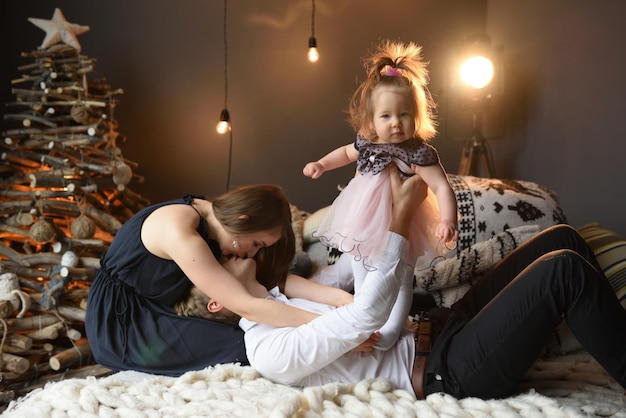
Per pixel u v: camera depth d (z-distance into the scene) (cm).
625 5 300
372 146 206
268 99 401
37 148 334
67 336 276
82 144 314
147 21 386
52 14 373
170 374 210
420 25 410
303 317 190
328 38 402
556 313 178
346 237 200
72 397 185
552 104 363
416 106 205
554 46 360
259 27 396
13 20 368
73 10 377
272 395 180
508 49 407
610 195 312
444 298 263
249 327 196
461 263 259
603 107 317
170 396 185
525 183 294
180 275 211
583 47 333
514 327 179
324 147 408
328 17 400
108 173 317
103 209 319
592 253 220
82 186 309
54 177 304
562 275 176
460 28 416
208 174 400
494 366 182
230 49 394
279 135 404
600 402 188
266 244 207
